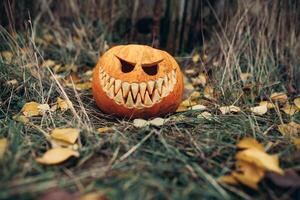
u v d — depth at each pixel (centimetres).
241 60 114
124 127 81
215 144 75
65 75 108
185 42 124
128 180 61
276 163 64
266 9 113
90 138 75
